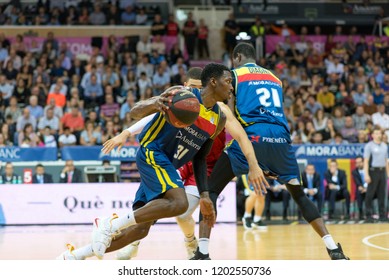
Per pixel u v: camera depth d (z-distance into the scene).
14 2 27.61
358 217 17.92
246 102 7.48
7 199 16.52
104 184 16.55
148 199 6.44
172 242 11.13
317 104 22.50
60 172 17.27
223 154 7.45
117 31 27.23
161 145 6.50
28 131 19.22
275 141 7.33
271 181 17.39
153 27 27.00
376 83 24.81
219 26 28.69
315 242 10.89
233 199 16.66
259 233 13.21
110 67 23.75
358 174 17.97
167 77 24.17
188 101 6.05
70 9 27.39
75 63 24.30
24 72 23.45
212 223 6.86
